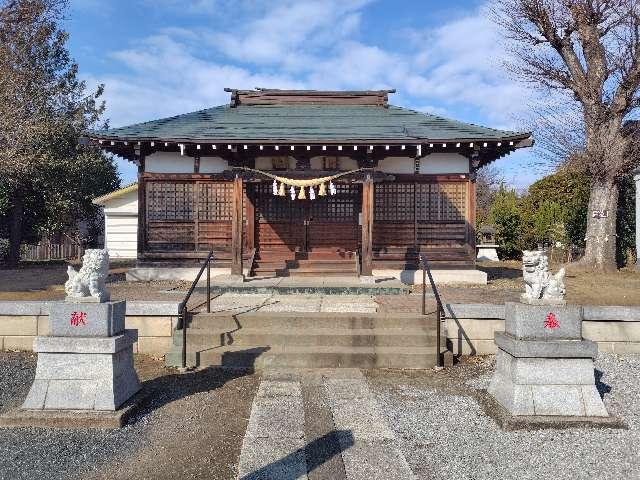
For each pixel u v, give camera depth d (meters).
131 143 12.67
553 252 22.84
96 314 5.34
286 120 14.61
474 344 8.16
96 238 34.56
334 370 7.25
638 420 5.33
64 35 27.09
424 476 4.05
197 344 7.81
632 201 18.72
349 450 4.49
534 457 4.41
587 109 16.17
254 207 14.22
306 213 14.32
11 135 18.91
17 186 22.56
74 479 3.98
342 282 12.06
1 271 18.58
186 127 13.55
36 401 5.25
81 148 27.94
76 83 28.30
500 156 14.23
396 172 13.62
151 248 13.66
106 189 32.09
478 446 4.64
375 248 13.64
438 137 12.52
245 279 12.66
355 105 16.61
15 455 4.41
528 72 17.09
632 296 11.07
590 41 15.86
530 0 15.85
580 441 4.76
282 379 6.79
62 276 16.25
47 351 5.27
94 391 5.26
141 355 8.09
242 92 16.61
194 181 13.68
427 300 9.91
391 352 7.45
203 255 13.63
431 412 5.54
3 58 20.52
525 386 5.23
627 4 14.72
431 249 13.64
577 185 23.27
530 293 5.61
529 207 28.06
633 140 15.89
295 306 9.37
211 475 4.06
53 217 27.08
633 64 15.01
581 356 5.24
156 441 4.76
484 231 26.48
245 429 5.08
